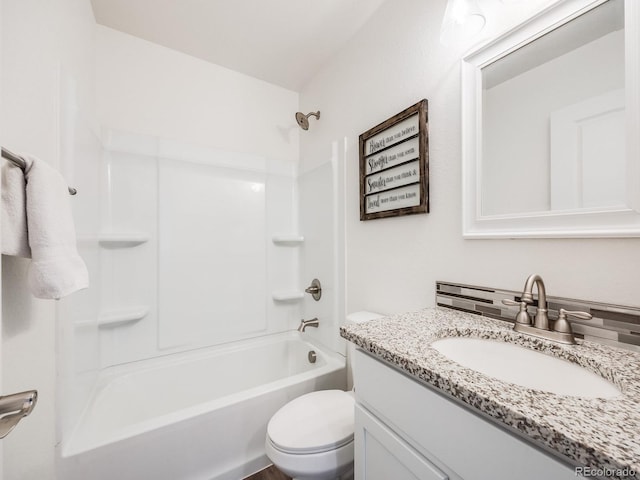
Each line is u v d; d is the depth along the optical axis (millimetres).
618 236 642
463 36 990
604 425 373
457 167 1012
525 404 421
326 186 1789
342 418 1040
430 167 1114
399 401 626
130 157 1558
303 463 883
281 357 1940
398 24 1275
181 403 1585
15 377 703
